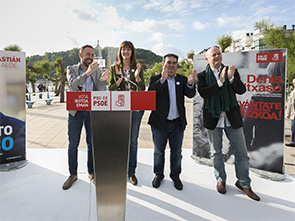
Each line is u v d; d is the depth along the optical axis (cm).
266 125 238
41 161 279
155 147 211
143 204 179
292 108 404
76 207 174
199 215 165
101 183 132
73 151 211
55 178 228
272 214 167
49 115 776
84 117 207
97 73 213
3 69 257
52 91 3088
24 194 195
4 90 259
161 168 213
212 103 192
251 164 252
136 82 212
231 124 189
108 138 129
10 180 223
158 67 2112
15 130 268
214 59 193
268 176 230
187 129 577
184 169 256
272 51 227
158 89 196
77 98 125
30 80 1564
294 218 162
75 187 208
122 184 133
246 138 252
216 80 196
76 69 206
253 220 160
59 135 468
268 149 239
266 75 233
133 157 219
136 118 210
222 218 162
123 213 135
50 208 173
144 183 218
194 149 288
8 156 264
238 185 204
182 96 202
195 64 275
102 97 124
